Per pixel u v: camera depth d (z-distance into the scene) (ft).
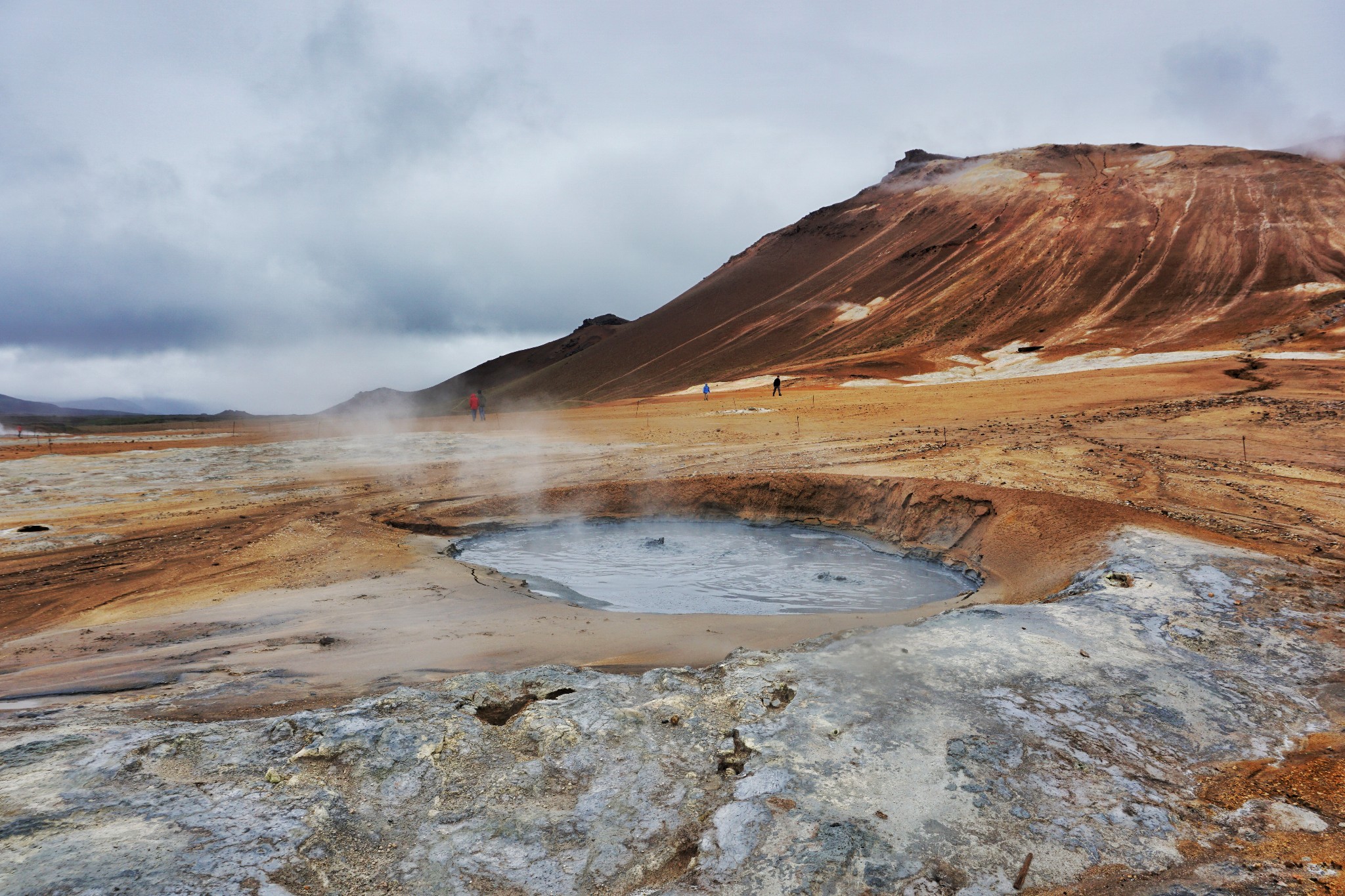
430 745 16.52
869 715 17.63
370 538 43.78
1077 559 32.42
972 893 12.37
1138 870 12.88
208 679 22.86
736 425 89.25
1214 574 27.66
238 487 59.11
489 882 12.86
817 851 13.21
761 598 34.50
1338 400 72.90
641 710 18.24
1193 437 60.54
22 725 17.90
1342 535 34.32
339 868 12.95
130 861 12.32
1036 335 184.24
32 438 97.86
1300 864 12.76
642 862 13.38
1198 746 16.88
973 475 50.26
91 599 33.12
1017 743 16.51
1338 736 17.08
